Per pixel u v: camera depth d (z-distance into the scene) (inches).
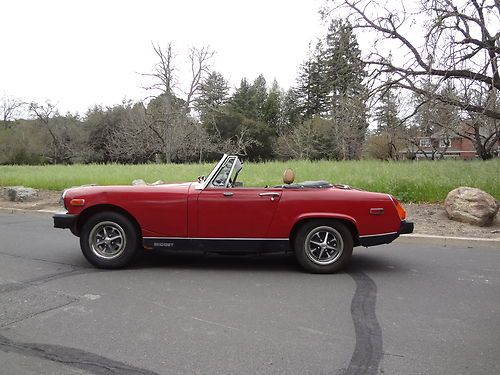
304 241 232.1
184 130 1643.7
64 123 2258.9
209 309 178.1
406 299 193.0
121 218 235.6
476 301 190.9
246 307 180.7
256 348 142.4
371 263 261.0
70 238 336.5
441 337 152.1
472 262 265.7
